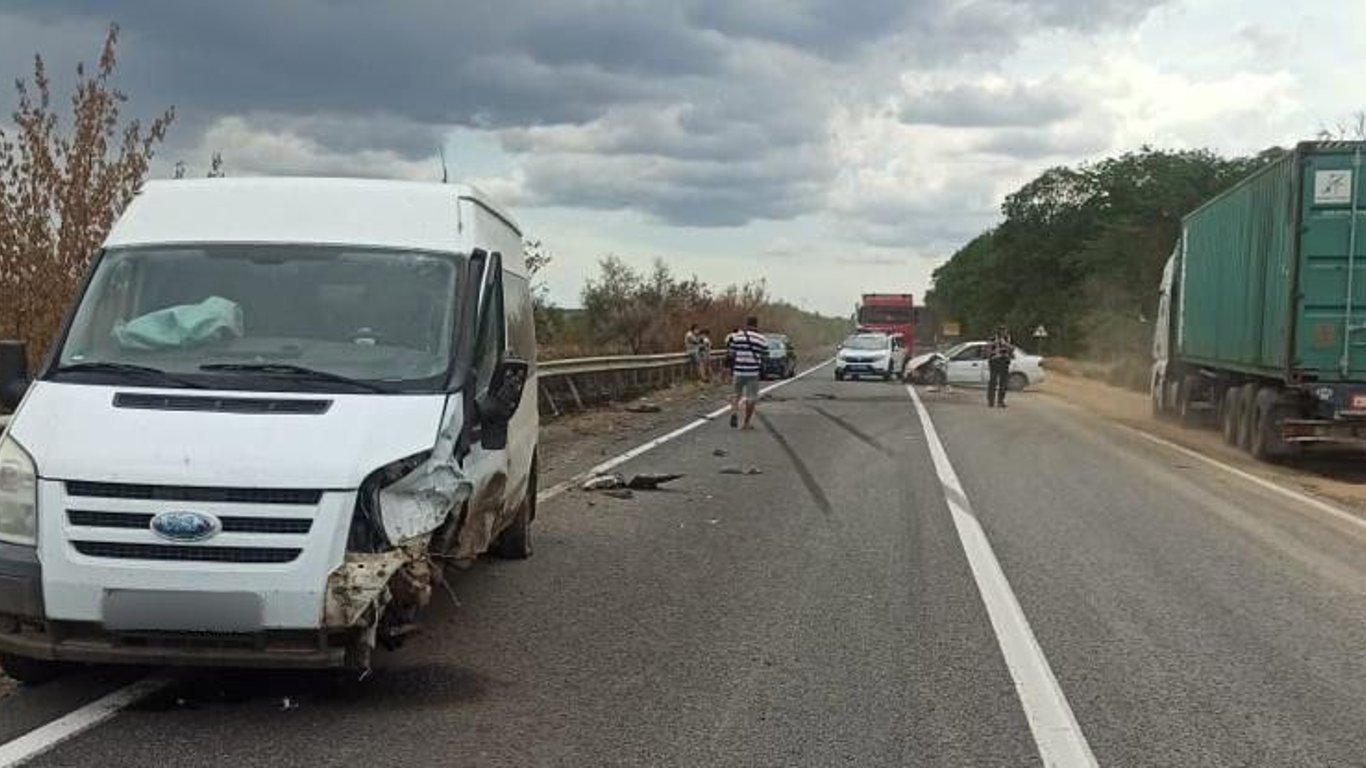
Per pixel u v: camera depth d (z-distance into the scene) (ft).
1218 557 34.60
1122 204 307.58
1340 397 57.06
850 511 41.81
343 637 18.90
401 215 24.67
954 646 24.59
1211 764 18.26
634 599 28.32
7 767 17.17
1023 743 19.04
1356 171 56.18
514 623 25.96
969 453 61.67
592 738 18.95
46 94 43.52
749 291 217.56
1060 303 309.42
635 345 167.94
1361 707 21.08
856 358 149.59
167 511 18.51
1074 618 27.07
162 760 17.54
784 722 19.86
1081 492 47.70
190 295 22.88
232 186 25.11
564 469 52.75
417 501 19.76
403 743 18.52
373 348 22.35
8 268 42.52
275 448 19.12
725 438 68.13
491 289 24.48
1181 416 84.43
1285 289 57.98
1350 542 37.78
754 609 27.48
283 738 18.60
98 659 18.70
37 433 19.39
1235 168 253.03
